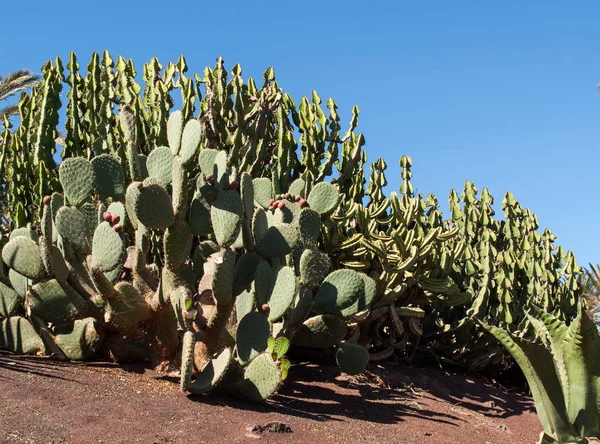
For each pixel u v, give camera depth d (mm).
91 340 6355
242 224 6066
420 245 8273
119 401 4949
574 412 5516
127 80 9602
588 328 5418
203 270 6723
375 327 8383
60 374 5574
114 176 6648
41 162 8758
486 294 9672
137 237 6480
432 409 7152
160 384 5750
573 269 11328
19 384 4996
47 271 6113
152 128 8852
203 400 5367
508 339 5715
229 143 8773
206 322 5980
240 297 6133
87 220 6297
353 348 6531
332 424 5449
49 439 3969
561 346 5754
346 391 7008
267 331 5602
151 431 4383
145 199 5566
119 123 8992
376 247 7754
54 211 6715
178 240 5887
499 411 8039
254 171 8969
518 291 10789
